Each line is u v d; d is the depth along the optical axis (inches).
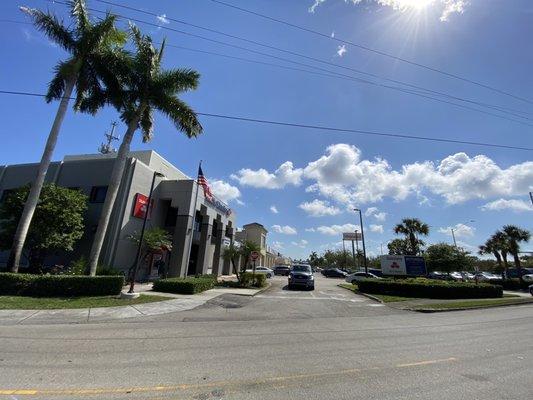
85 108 733.3
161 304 545.6
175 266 1003.9
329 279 1803.6
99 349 272.8
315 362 251.9
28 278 556.4
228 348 289.9
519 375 227.8
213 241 1395.2
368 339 348.5
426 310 653.3
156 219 1045.2
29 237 717.9
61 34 668.7
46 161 636.7
